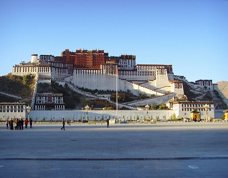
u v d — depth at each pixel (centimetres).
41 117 19875
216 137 5669
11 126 8819
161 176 2442
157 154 3431
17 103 19538
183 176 2442
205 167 2762
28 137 5847
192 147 4059
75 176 2450
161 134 6562
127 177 2414
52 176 2455
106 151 3706
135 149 3884
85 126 11344
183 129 8644
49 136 6103
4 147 4141
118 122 16250
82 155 3381
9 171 2636
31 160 3128
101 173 2547
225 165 2850
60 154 3469
